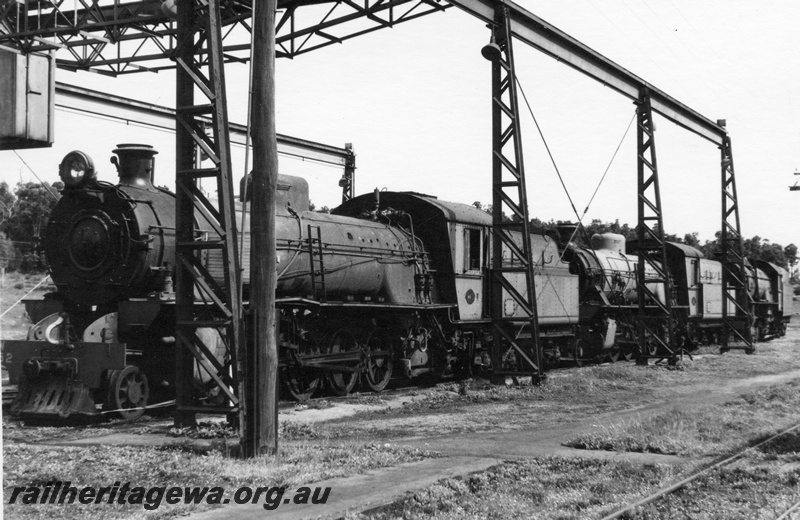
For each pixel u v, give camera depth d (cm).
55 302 1380
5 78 447
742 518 735
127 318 1320
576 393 1814
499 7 1856
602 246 3369
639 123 2672
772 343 4184
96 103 2370
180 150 1158
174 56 1155
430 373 2139
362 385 1836
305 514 718
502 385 1894
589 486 861
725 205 3481
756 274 4266
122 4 1684
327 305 1616
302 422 1302
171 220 1398
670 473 934
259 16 1020
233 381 1105
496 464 976
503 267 2025
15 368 1305
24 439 1101
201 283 1134
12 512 711
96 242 1350
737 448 1117
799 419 1430
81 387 1251
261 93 1015
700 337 3775
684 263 3350
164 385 1377
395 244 1950
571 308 2542
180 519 704
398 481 866
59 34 1703
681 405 1630
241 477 857
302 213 1695
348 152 3584
